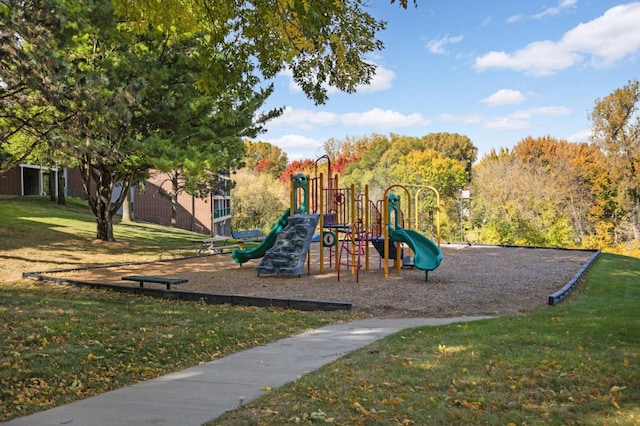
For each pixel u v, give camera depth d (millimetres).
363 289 13281
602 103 52250
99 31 16781
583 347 6336
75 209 38594
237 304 11125
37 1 13281
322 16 6375
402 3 5391
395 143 87375
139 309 9633
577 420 3848
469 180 70625
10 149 19891
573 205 52406
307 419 3961
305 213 17750
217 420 3996
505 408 4234
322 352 6719
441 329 8242
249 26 6820
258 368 5855
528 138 69562
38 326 7195
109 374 5473
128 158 19922
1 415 4168
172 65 18781
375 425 3838
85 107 14602
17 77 13383
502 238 45031
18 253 18688
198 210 51688
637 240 48750
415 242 16219
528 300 11719
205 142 20047
